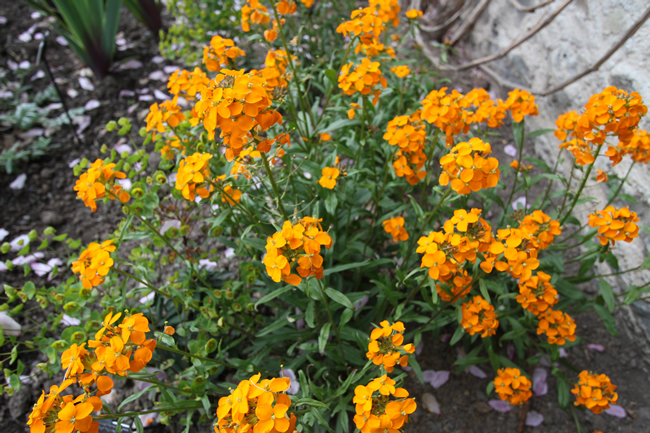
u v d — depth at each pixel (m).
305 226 1.68
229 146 1.75
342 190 2.41
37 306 3.08
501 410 2.58
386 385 1.50
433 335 2.69
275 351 2.67
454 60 4.94
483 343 2.46
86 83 4.60
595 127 2.08
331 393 2.20
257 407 1.32
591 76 3.20
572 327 2.15
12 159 3.82
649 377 2.73
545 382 2.67
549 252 2.57
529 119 4.03
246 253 2.81
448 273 1.78
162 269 3.22
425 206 2.86
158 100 4.57
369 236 2.72
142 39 5.27
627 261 2.89
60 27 4.68
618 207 2.99
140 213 2.41
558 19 3.55
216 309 2.49
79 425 1.39
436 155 3.29
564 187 3.49
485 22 4.58
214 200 2.13
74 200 3.80
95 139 4.20
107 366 1.45
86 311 2.45
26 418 2.66
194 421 2.51
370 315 2.60
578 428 2.31
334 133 3.29
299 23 4.76
